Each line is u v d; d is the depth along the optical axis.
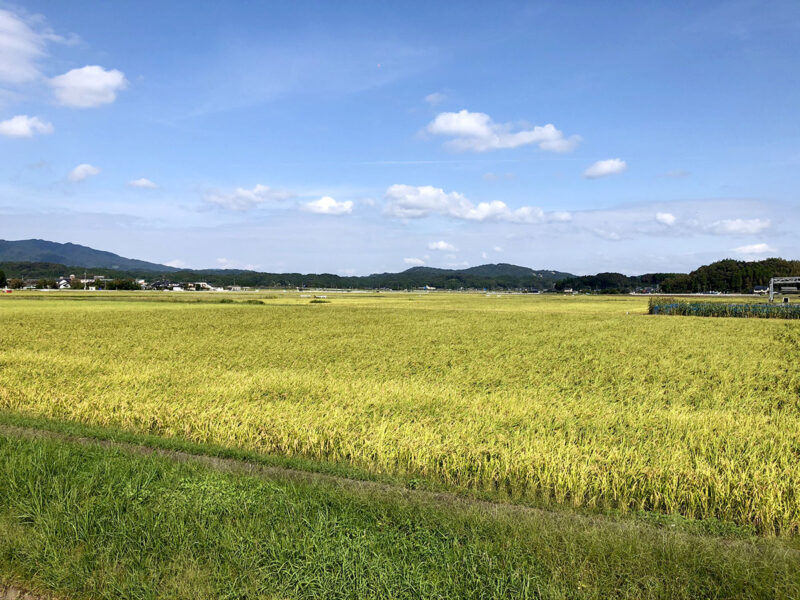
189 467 6.73
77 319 39.44
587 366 18.22
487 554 4.43
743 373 17.02
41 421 9.97
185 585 4.13
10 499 5.55
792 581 4.18
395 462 8.03
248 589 4.08
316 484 6.24
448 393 12.69
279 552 4.48
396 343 25.48
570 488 6.69
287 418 9.88
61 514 5.19
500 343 25.59
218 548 4.62
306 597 4.06
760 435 9.04
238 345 24.28
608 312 59.78
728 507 6.20
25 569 4.52
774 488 6.29
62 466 6.45
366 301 89.88
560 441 8.38
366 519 5.21
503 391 13.27
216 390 12.79
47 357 18.81
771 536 5.58
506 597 3.97
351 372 16.55
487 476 7.26
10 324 34.50
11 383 13.55
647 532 5.16
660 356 21.11
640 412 11.01
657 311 59.41
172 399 11.84
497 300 105.50
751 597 4.05
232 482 6.07
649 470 7.04
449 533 4.87
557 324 38.66
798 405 12.32
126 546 4.71
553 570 4.26
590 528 5.15
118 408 11.03
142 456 7.18
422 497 6.11
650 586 4.12
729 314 56.72
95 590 4.25
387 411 10.79
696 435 9.11
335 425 9.45
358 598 4.02
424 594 4.00
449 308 65.06
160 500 5.46
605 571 4.31
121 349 22.31
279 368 17.45
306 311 53.78
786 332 33.44
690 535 5.21
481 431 9.19
